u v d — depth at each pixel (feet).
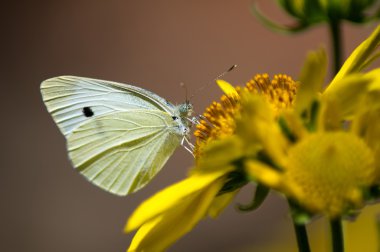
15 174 1.65
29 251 1.56
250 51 1.79
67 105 0.96
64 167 1.65
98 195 1.60
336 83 0.78
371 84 0.75
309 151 0.75
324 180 0.74
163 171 1.56
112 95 0.96
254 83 0.83
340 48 0.93
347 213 0.74
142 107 0.95
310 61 0.75
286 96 0.82
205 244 1.43
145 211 0.76
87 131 0.94
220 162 0.75
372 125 0.75
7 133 1.71
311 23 0.93
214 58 1.80
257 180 0.75
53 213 1.59
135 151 0.95
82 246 1.55
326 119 0.75
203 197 0.78
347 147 0.75
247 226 1.41
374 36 0.79
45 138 1.70
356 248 0.97
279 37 1.79
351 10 0.92
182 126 0.96
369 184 0.74
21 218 1.59
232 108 0.83
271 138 0.74
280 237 1.13
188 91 1.77
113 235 1.55
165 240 0.79
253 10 0.95
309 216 0.74
